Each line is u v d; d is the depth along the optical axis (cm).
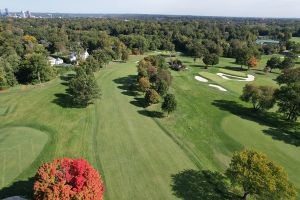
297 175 4266
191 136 5366
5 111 6222
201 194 3688
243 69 12375
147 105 6956
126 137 5144
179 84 9162
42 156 4338
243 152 3712
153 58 10219
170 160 4450
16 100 6944
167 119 6150
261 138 5466
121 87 8338
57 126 5488
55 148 4609
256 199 3525
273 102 6681
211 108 7044
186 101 7500
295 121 6431
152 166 4253
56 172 2950
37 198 2808
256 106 7181
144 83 7700
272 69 12775
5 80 7825
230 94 8406
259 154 3641
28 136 5006
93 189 2894
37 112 6181
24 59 8894
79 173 2952
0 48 11562
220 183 3950
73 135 5116
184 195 3647
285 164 4569
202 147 4953
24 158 4259
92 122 5738
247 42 18962
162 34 19862
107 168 4128
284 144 5269
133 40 16312
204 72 11125
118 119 5959
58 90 7800
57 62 11994
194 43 16125
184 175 4075
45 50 12975
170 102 6144
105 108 6562
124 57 12588
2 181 3697
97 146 4756
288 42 18612
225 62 14062
